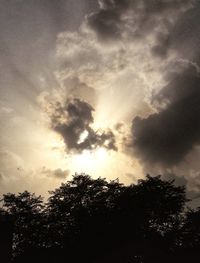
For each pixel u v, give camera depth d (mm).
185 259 61656
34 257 62219
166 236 62188
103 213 62531
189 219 63844
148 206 63000
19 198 66500
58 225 64375
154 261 61688
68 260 62125
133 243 61750
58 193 67812
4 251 54344
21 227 64438
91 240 61312
